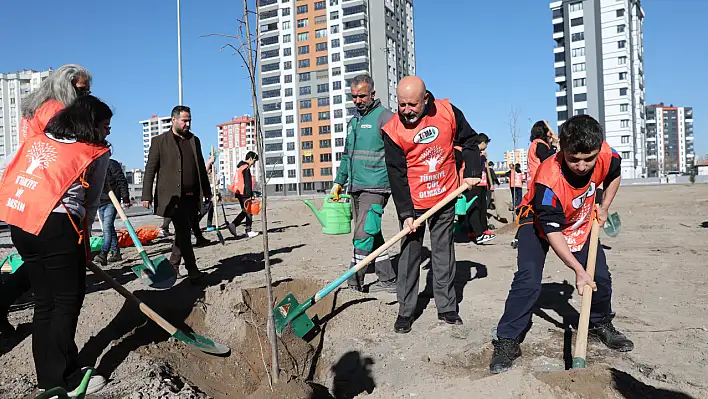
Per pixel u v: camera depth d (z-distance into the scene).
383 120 5.03
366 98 5.12
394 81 83.31
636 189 31.80
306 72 81.19
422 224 4.22
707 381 2.98
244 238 10.16
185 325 4.53
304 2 80.56
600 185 3.38
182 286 5.40
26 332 4.01
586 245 3.50
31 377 3.39
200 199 5.61
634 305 4.53
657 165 117.50
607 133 73.81
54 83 3.55
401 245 4.22
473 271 6.20
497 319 4.27
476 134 4.13
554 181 3.15
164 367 3.55
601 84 73.62
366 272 6.32
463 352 3.64
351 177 5.27
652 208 14.44
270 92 83.50
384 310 4.53
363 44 77.81
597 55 73.50
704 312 4.27
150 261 4.09
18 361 3.56
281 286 5.25
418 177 4.10
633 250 7.26
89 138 3.23
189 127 5.54
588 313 3.05
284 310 4.27
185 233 5.43
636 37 78.00
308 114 81.69
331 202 8.97
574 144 2.87
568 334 3.83
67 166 3.10
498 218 13.25
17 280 3.80
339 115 79.81
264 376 3.79
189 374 3.64
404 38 88.06
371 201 5.11
